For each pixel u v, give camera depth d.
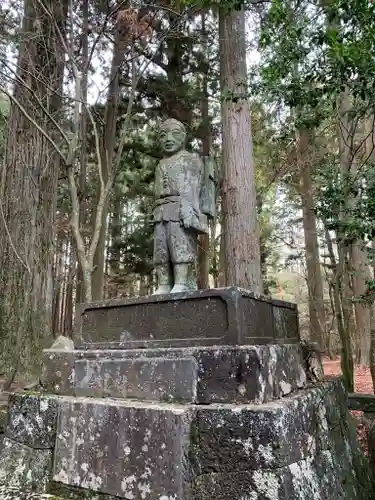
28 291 5.11
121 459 2.21
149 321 2.73
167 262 3.16
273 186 12.16
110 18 5.74
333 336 13.98
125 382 2.52
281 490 1.82
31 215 5.36
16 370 4.67
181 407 2.15
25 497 2.42
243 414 1.98
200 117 10.35
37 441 2.64
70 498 2.36
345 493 2.50
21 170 5.42
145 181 10.55
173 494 1.99
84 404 2.46
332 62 2.97
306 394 2.50
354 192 3.77
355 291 10.27
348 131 5.59
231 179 6.31
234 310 2.36
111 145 8.40
